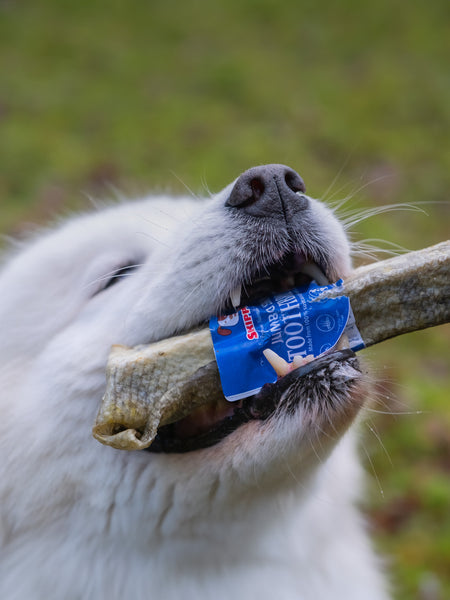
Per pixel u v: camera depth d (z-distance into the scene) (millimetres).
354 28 2680
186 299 608
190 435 624
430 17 2752
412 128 2217
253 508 631
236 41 2586
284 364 586
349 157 2031
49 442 646
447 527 1045
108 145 2021
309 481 639
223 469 602
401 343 1460
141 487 628
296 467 616
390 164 2045
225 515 631
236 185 610
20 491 657
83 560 653
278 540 667
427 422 1216
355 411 599
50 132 2053
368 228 1699
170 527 636
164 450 615
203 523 634
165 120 2143
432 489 1095
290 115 2203
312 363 584
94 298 686
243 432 595
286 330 592
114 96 2248
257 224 605
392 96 2326
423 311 609
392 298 606
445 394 1305
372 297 606
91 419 638
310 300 598
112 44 2510
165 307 613
